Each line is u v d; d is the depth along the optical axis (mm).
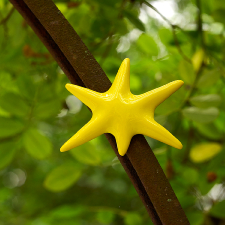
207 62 698
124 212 696
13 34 596
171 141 396
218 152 575
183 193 662
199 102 508
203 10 692
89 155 573
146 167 403
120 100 399
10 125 533
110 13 592
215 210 551
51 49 428
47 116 547
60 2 600
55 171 554
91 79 411
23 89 542
